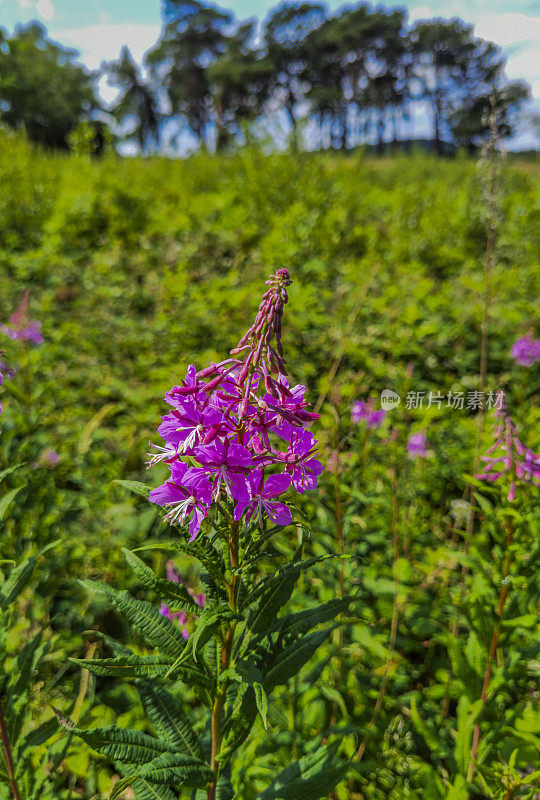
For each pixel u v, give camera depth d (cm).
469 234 1043
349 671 310
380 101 6525
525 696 294
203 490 158
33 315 731
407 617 329
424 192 1391
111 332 714
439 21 5888
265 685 180
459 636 340
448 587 360
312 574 340
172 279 781
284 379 167
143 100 6769
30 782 222
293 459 160
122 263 952
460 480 437
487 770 224
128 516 391
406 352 639
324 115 6425
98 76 6231
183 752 188
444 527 442
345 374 529
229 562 172
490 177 363
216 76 6172
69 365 659
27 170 1369
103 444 513
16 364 412
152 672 171
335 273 883
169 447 166
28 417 395
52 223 1016
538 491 242
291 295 692
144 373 637
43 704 292
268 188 1265
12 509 344
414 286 809
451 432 517
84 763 254
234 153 1579
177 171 1566
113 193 1180
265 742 247
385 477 360
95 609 351
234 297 689
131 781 183
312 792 196
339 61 6406
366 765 251
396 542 343
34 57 4728
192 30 6475
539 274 857
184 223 1023
